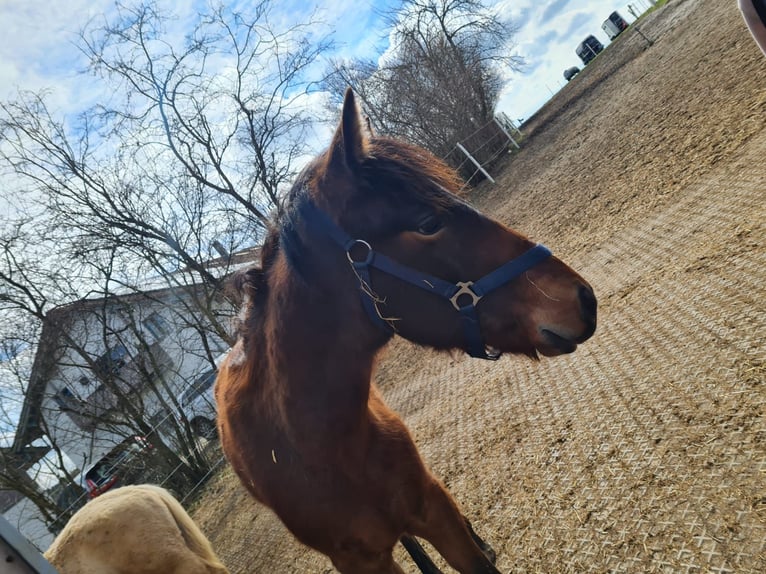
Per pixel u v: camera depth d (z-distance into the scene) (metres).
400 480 1.64
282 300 1.53
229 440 2.05
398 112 16.98
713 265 3.19
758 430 1.92
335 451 1.55
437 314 1.44
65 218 9.85
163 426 10.86
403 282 1.41
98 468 10.67
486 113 17.69
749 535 1.60
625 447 2.38
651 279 3.72
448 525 1.69
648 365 2.83
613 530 2.01
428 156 1.51
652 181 5.55
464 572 1.69
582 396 3.07
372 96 17.45
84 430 10.42
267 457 1.72
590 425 2.74
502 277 1.39
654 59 12.26
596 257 4.99
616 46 23.16
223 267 11.24
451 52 17.64
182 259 10.85
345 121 1.34
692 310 2.96
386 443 1.66
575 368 3.48
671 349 2.79
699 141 5.43
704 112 6.11
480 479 3.07
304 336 1.50
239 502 7.33
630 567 1.81
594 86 17.08
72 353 11.39
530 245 1.44
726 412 2.11
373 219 1.39
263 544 5.17
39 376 9.80
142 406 10.59
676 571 1.68
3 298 9.17
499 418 3.62
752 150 4.21
